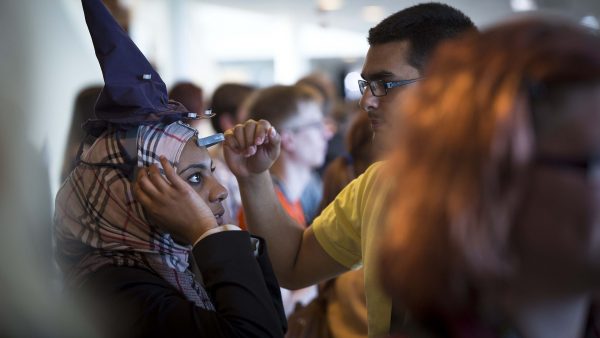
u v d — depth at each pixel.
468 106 0.70
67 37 3.10
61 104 2.42
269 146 1.71
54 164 2.00
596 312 0.89
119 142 1.42
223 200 1.52
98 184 1.42
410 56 1.58
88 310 1.35
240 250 1.38
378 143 1.60
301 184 2.94
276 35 11.66
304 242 1.77
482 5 8.27
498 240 0.69
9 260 1.25
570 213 0.69
